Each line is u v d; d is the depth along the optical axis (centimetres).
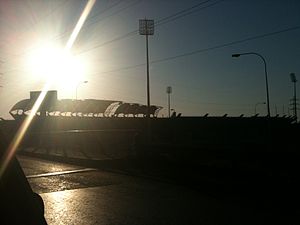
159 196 1331
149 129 4125
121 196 1329
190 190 1461
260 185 1500
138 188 1509
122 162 2372
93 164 2389
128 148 3238
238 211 1084
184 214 1043
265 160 1941
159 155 2422
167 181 1695
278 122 5297
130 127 5753
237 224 928
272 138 4200
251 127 5294
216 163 2067
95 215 1040
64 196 1335
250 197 1310
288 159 1802
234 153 2097
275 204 1184
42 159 2819
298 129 4981
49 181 1702
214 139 4481
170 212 1071
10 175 203
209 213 1054
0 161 201
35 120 5428
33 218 202
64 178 1798
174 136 4847
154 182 1670
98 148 3253
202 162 2139
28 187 208
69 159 2598
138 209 1110
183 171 1972
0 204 196
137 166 2217
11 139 214
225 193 1393
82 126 5778
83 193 1395
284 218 991
